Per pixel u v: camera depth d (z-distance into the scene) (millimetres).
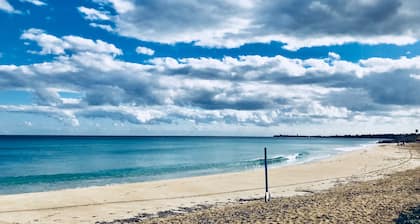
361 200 17016
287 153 85938
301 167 41938
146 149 104625
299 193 24078
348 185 26281
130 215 18219
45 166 52031
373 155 63844
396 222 12703
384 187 22094
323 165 44469
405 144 117812
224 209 17766
